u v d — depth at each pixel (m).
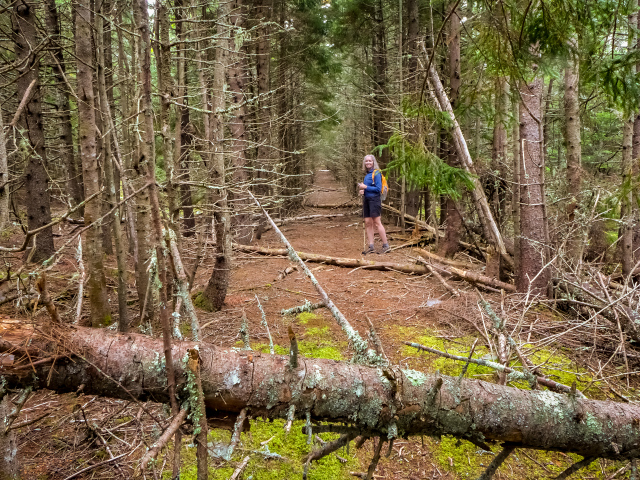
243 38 4.14
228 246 4.48
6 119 4.83
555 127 8.73
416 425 1.67
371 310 4.66
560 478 1.82
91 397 2.89
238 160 6.52
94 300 3.40
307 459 1.70
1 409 1.86
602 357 3.55
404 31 9.38
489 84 2.74
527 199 4.72
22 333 1.50
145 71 1.31
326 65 12.30
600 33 2.18
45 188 5.24
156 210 1.37
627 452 1.71
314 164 20.98
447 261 6.17
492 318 2.39
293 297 5.07
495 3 2.14
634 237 5.98
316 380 1.61
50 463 2.30
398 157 2.62
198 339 1.73
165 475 2.23
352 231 9.88
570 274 4.74
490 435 1.70
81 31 2.92
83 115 3.06
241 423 1.57
